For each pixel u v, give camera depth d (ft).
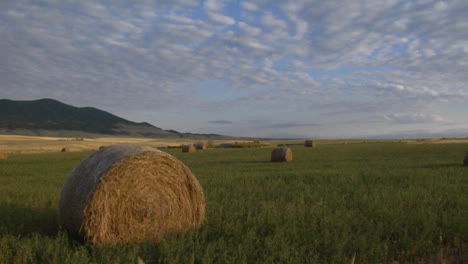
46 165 79.46
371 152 113.60
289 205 26.84
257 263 16.30
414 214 23.84
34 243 18.69
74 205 20.99
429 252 18.44
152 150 22.81
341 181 42.01
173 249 17.84
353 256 17.11
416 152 107.34
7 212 26.23
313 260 16.55
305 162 78.69
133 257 16.90
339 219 22.90
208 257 16.46
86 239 20.34
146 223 22.04
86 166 22.11
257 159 94.17
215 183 42.22
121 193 21.22
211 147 206.28
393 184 39.27
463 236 20.35
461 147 131.34
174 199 23.11
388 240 19.77
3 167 73.87
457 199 29.32
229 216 24.38
